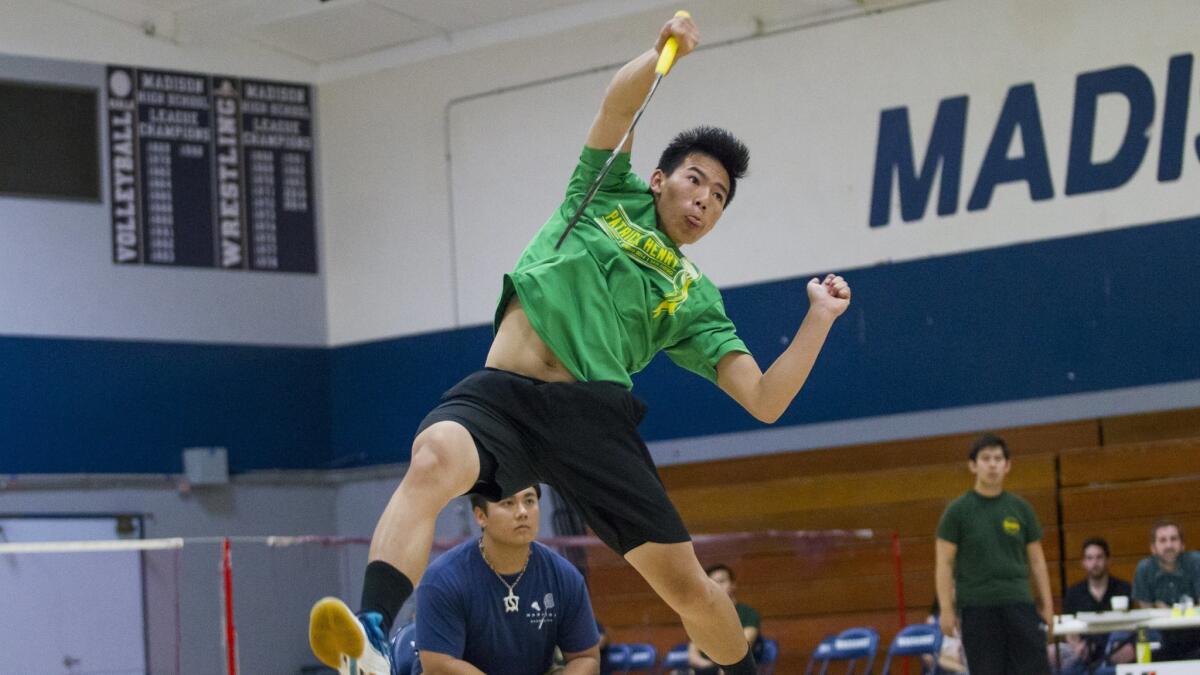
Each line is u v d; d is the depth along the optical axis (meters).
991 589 11.98
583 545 14.99
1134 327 15.95
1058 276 16.34
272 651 17.69
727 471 17.72
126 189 18.22
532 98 19.06
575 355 4.81
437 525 18.33
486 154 19.27
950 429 16.61
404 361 19.31
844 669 16.16
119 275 18.08
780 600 16.75
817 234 17.50
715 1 18.19
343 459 19.53
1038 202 16.53
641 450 4.95
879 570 16.39
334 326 19.77
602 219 5.08
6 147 17.47
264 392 19.05
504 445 4.62
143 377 18.08
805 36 17.73
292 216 19.50
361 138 19.84
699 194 5.15
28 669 16.36
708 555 15.17
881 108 17.31
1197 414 15.71
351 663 4.02
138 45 18.47
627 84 4.99
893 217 17.19
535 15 19.06
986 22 16.91
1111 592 13.55
